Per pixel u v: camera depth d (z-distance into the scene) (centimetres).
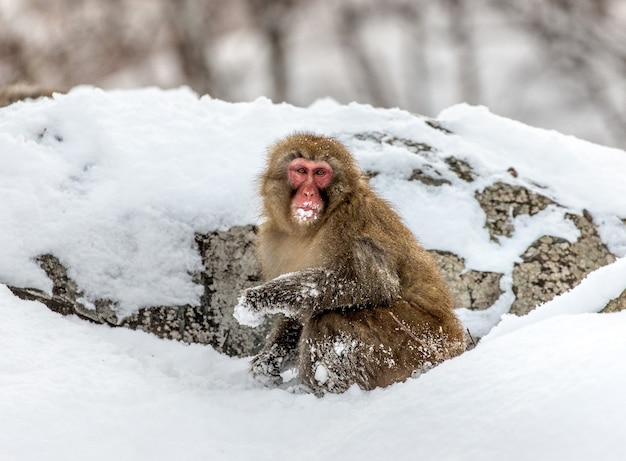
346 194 1476
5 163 1717
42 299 1609
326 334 1428
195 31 5197
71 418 1238
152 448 1209
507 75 5494
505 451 979
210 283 1697
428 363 1415
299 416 1296
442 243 1798
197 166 1775
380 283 1438
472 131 2050
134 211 1697
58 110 1859
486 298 1767
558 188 1930
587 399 988
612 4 5450
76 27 4934
